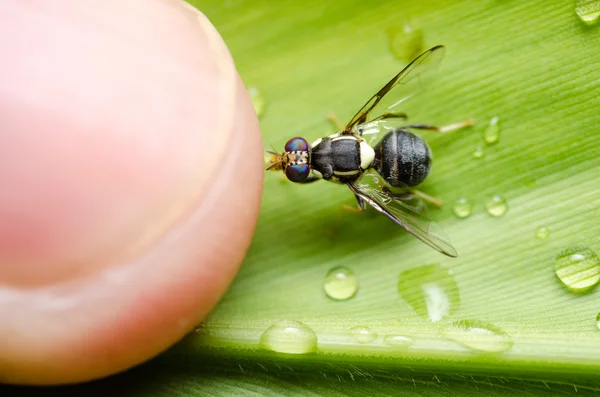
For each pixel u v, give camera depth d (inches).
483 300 2.8
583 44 2.9
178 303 2.7
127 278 2.7
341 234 2.9
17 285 2.6
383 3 3.0
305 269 2.9
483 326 2.8
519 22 2.9
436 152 2.9
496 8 2.9
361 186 2.9
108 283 2.6
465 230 2.9
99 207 2.6
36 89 2.6
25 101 2.6
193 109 2.7
